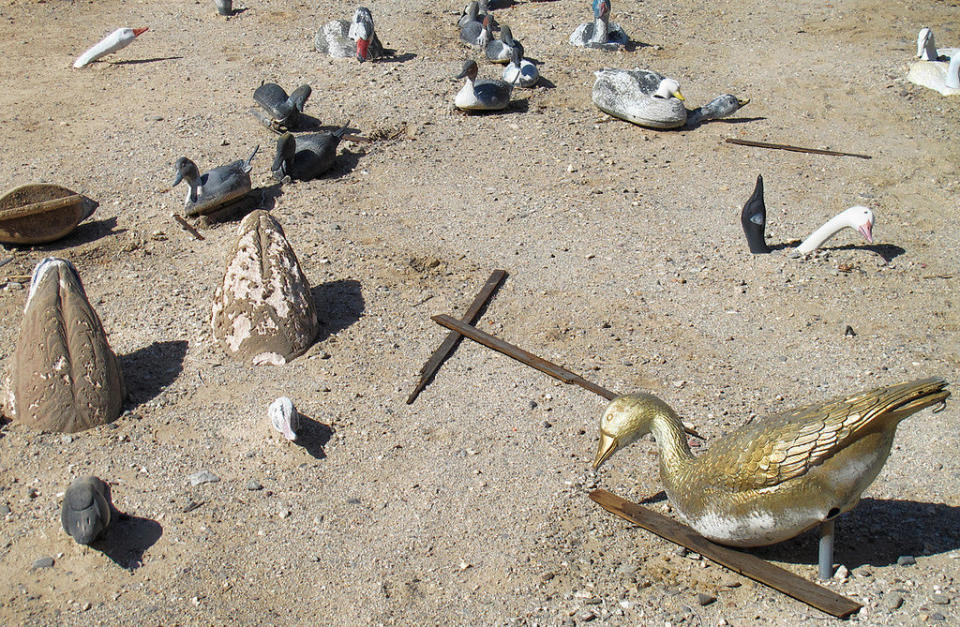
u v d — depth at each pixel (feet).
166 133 16.66
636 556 9.59
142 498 10.13
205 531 9.85
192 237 14.06
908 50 20.38
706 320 12.52
